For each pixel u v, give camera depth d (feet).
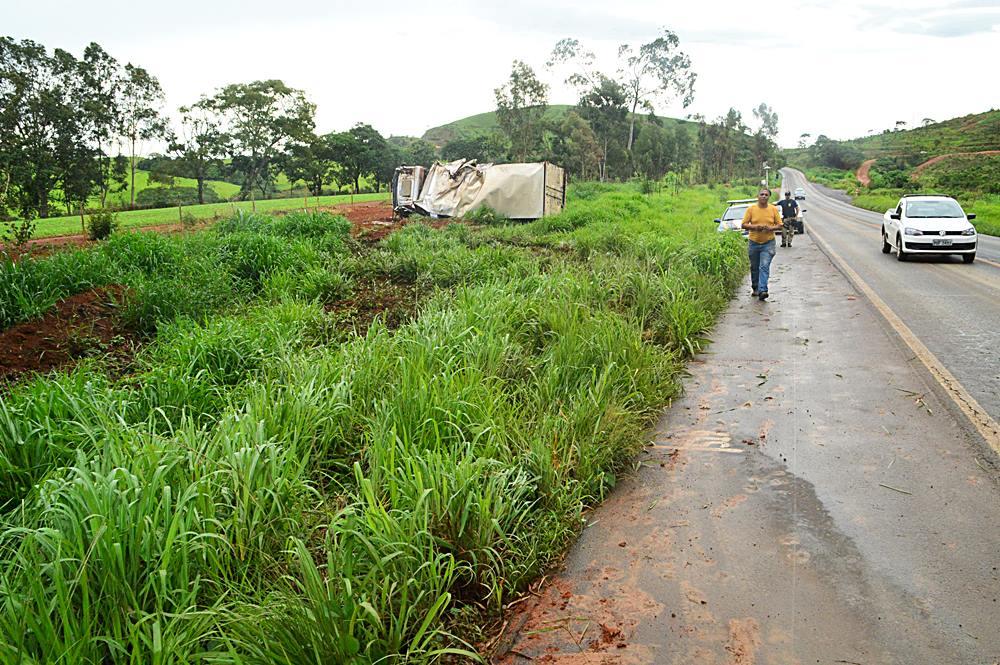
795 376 23.15
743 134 401.08
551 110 589.32
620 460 16.39
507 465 14.03
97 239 65.16
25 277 28.37
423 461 12.37
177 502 10.94
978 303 35.96
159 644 8.29
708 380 23.25
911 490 14.44
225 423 14.08
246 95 160.04
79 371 18.65
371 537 10.57
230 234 47.91
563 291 28.32
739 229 71.97
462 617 10.85
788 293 41.09
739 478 15.58
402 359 17.70
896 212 61.16
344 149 293.84
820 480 15.19
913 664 9.45
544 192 84.43
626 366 20.57
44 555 10.08
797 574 11.74
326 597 9.53
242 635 9.25
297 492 13.00
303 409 15.57
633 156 271.08
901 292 40.11
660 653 10.01
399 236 54.65
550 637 10.54
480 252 45.60
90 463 12.60
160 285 29.94
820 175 449.48
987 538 12.44
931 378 22.07
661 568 12.21
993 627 10.09
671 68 261.24
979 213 118.83
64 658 8.31
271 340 23.07
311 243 47.26
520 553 12.12
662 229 70.28
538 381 19.11
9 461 13.65
